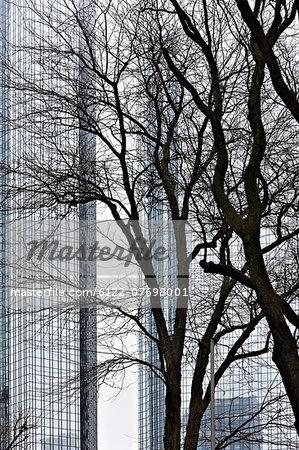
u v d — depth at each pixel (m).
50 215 28.61
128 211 26.38
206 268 20.14
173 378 26.12
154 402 91.50
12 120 28.56
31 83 27.38
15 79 31.77
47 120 27.48
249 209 19.05
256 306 27.83
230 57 27.11
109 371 26.62
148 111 27.61
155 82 26.78
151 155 27.52
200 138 26.00
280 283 28.06
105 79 25.78
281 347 17.84
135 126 27.67
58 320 28.84
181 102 26.77
